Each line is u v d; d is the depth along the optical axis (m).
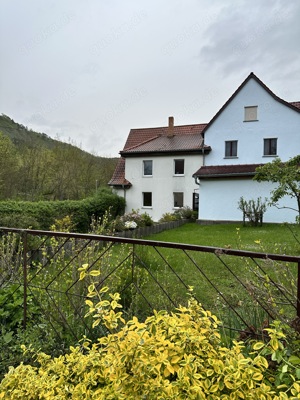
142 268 3.59
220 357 1.28
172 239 9.88
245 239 9.20
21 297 2.64
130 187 18.59
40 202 9.48
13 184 16.03
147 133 21.08
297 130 14.68
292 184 6.41
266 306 1.88
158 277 4.09
